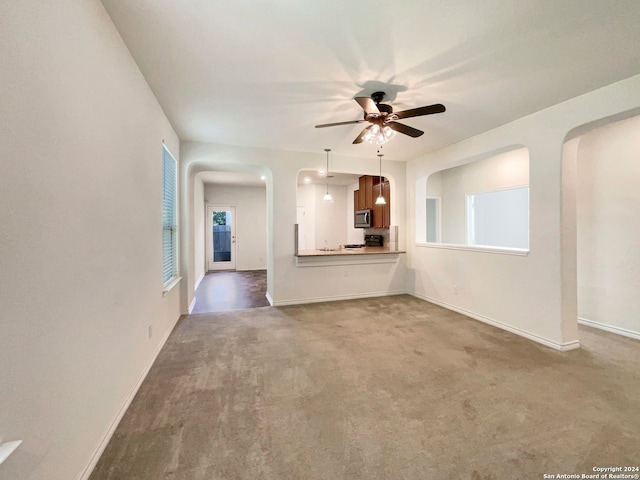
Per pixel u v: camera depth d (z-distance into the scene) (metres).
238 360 2.58
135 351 2.05
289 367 2.44
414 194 4.91
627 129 3.19
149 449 1.52
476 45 1.86
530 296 3.06
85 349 1.36
